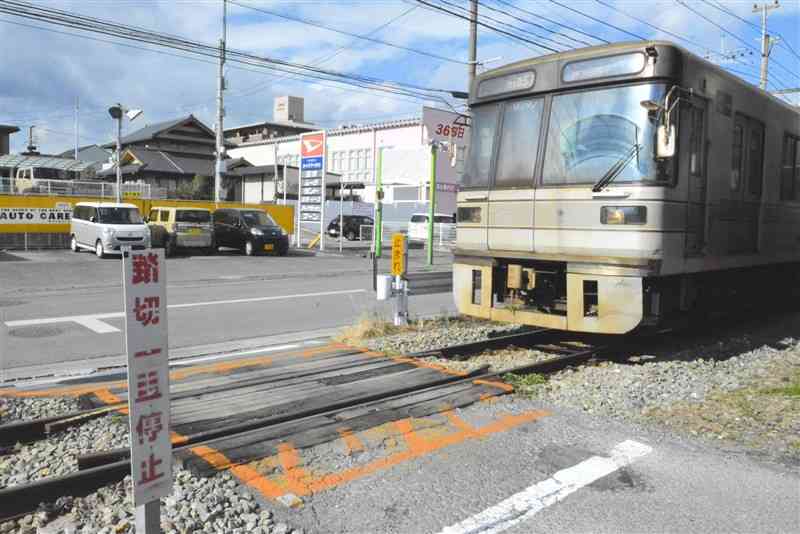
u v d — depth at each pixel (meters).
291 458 4.47
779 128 10.35
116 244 20.48
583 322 7.38
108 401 5.80
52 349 8.59
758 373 7.34
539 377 6.77
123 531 3.51
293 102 84.56
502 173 8.23
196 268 19.75
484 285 8.45
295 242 31.53
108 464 4.23
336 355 7.82
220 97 28.94
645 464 4.59
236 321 10.86
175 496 3.84
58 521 3.71
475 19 18.17
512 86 8.23
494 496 4.05
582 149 7.47
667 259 7.09
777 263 10.99
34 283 15.45
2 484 4.19
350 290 15.17
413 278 10.41
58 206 23.86
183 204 28.00
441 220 35.00
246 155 68.00
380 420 5.30
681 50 7.19
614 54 7.27
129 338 2.82
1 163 42.06
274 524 3.61
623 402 6.02
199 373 6.86
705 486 4.23
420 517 3.77
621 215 7.05
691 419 5.57
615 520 3.77
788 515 3.85
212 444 4.64
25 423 5.01
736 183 8.87
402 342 8.68
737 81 8.77
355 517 3.75
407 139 50.28
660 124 6.87
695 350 8.59
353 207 45.00
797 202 11.30
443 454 4.70
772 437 5.13
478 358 7.89
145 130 61.22
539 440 5.03
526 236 7.90
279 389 6.23
